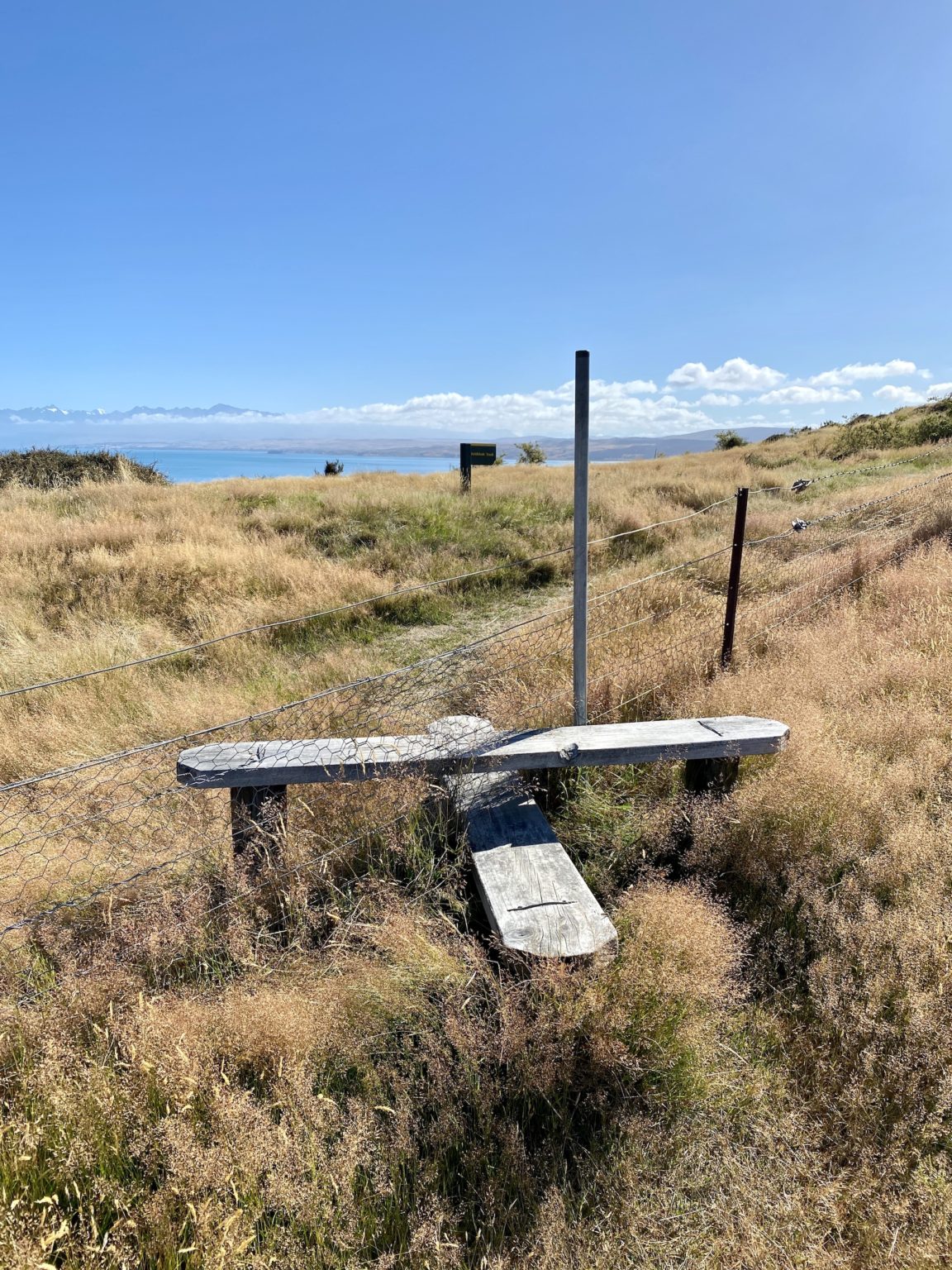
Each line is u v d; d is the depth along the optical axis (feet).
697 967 7.27
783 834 9.74
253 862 9.35
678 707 13.87
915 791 10.64
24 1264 4.75
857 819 9.73
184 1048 6.46
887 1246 5.57
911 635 16.33
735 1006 7.68
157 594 24.35
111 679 17.35
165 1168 5.90
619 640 17.56
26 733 13.91
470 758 10.27
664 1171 6.25
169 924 8.30
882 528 28.19
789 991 7.97
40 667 18.01
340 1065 6.86
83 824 10.19
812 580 21.42
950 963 7.55
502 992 7.13
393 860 9.86
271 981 7.82
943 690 13.48
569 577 29.30
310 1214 5.47
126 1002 7.44
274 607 23.71
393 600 25.17
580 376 10.49
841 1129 6.54
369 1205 5.76
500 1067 6.86
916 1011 7.05
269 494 46.44
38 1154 5.99
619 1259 5.57
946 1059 6.77
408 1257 5.46
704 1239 5.68
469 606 26.58
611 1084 6.84
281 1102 6.24
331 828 10.03
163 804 10.84
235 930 8.27
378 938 8.00
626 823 10.73
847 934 8.05
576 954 7.19
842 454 74.02
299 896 8.81
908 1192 5.91
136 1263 5.20
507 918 7.73
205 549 28.12
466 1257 5.63
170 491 46.55
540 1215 5.77
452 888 9.23
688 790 11.34
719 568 24.94
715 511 38.93
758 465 70.85
